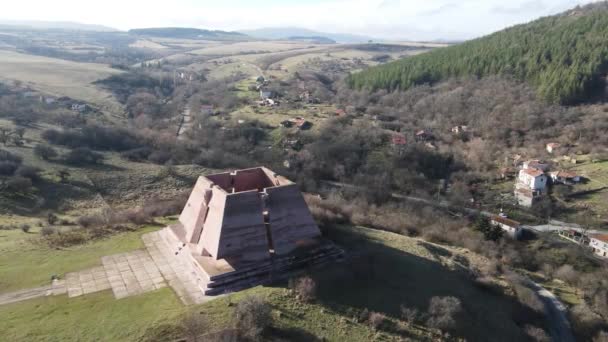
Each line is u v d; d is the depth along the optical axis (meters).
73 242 47.16
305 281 37.59
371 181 94.62
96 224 52.59
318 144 107.19
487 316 42.25
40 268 41.06
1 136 87.62
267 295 36.53
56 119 110.69
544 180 90.12
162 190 80.38
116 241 47.50
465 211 84.38
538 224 79.38
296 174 94.81
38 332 31.45
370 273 42.81
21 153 83.81
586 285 57.69
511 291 50.34
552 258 67.00
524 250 69.31
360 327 35.12
